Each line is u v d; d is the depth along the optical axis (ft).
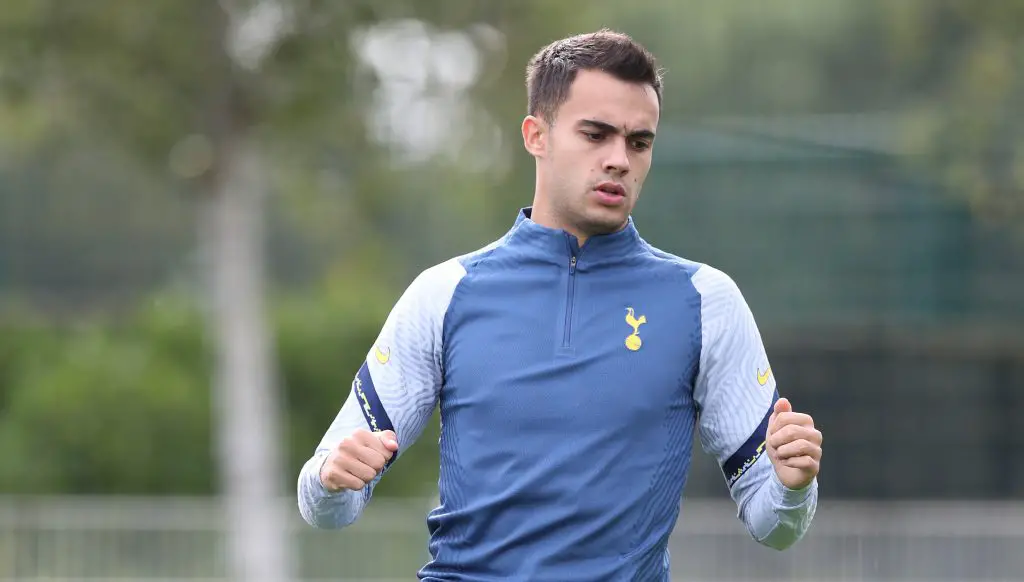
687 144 201.16
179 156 169.78
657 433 35.06
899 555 140.56
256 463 172.04
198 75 160.45
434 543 36.32
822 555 141.18
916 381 208.54
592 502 34.30
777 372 209.36
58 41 153.99
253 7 159.43
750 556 141.79
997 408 208.23
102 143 167.53
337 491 34.99
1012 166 187.21
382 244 182.29
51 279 225.56
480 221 201.16
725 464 36.60
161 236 230.07
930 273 201.67
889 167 199.31
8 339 214.48
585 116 35.83
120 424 205.16
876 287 202.18
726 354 36.11
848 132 200.44
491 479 34.86
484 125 165.27
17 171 223.10
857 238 201.77
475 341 35.91
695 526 142.72
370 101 163.32
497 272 36.65
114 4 153.48
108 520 148.25
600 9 178.60
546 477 34.40
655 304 35.99
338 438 36.78
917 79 220.23
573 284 36.14
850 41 258.57
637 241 36.88
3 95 157.58
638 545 34.63
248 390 171.83
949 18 199.62
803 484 33.76
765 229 201.77
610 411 34.78
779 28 263.70
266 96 163.12
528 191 175.83
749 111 262.88
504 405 35.06
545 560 34.24
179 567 148.87
